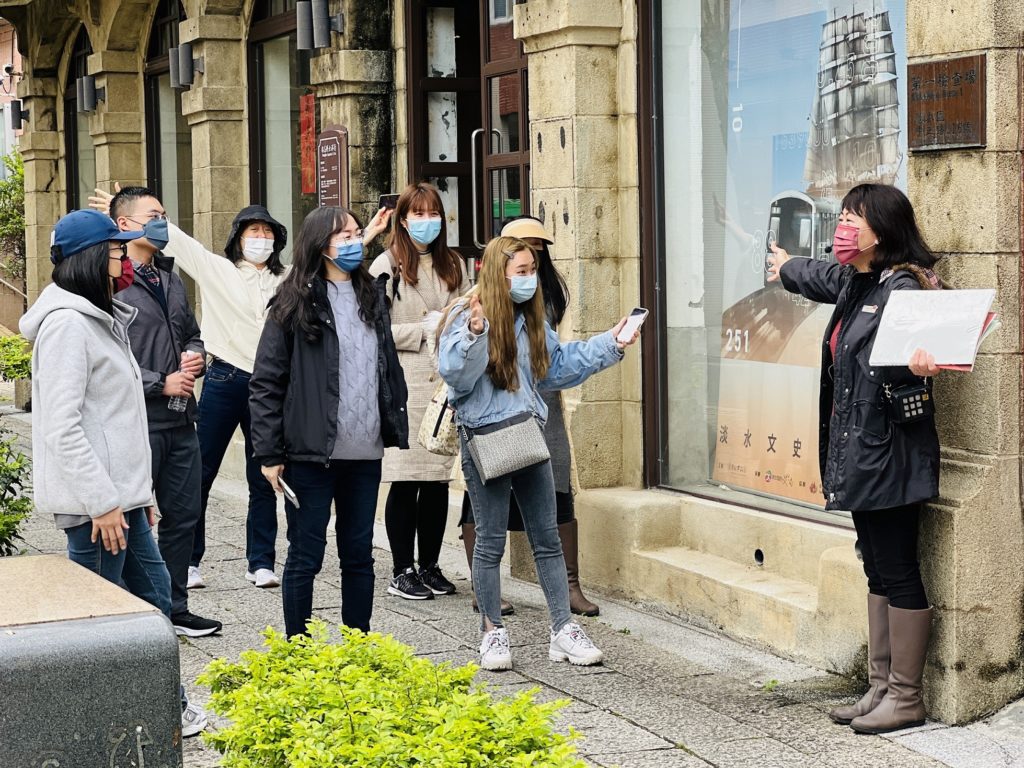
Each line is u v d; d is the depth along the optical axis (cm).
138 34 1371
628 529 689
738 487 673
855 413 484
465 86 933
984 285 493
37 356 459
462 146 938
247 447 755
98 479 456
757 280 655
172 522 622
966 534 492
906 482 479
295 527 558
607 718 518
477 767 292
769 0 642
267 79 1115
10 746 291
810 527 612
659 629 643
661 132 712
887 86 578
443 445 628
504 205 846
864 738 492
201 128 1159
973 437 500
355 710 317
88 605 316
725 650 607
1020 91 489
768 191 648
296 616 560
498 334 564
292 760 299
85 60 1542
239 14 1137
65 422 454
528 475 589
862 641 548
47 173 1653
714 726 507
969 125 492
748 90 657
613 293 729
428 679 344
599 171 722
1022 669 509
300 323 542
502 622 614
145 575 493
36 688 292
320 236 548
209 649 618
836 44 605
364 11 928
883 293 483
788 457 638
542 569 597
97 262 463
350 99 930
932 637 502
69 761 296
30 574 348
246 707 327
